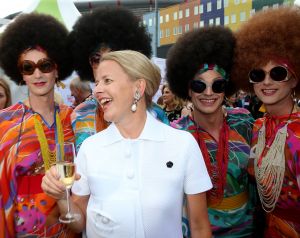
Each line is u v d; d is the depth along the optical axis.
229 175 2.52
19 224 2.21
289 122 2.21
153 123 1.82
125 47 2.99
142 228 1.65
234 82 2.89
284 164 2.15
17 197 2.21
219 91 2.61
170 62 3.10
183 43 2.87
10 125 2.28
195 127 2.68
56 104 2.63
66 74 3.10
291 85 2.33
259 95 2.38
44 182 1.67
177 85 3.11
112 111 1.72
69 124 2.55
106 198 1.71
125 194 1.68
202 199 1.82
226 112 2.79
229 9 14.99
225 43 2.68
